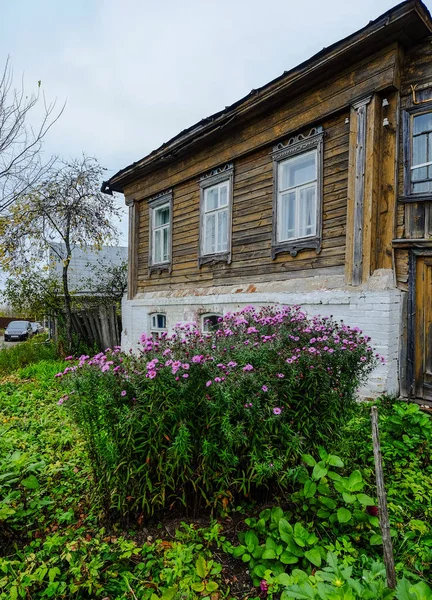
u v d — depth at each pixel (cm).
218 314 771
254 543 214
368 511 233
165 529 243
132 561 215
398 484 284
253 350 285
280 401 255
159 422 223
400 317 510
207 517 252
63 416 471
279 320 379
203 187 848
